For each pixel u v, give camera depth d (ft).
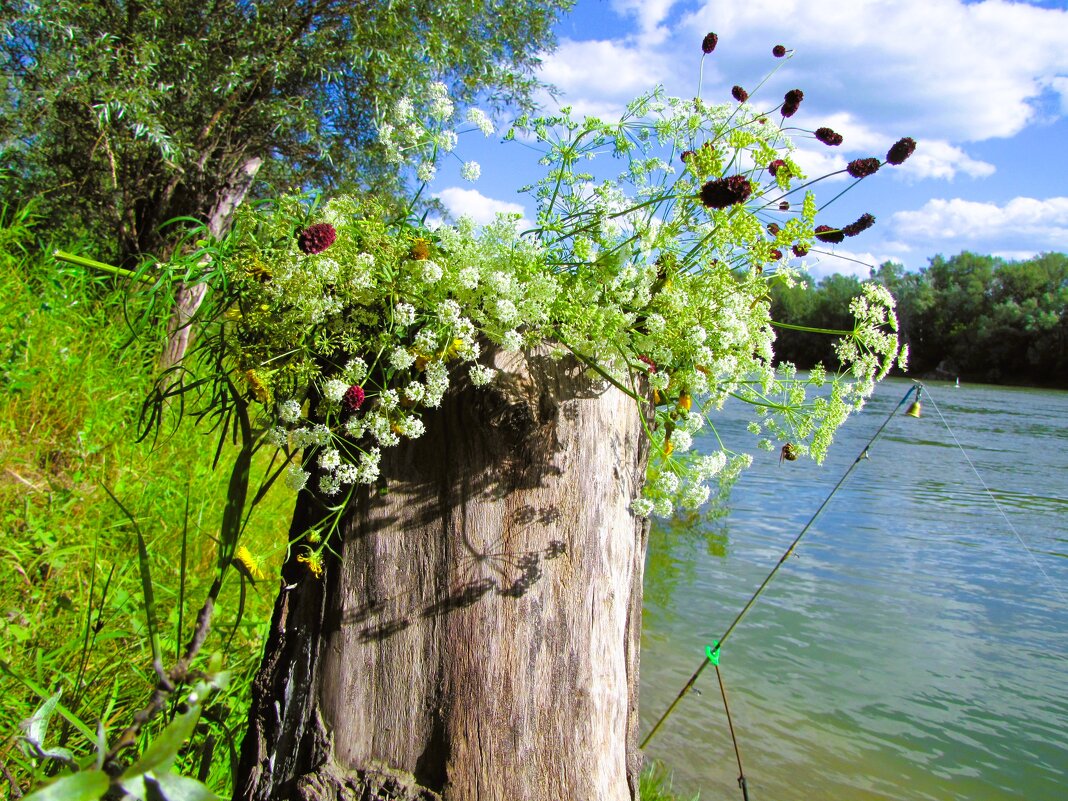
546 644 4.51
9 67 21.44
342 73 25.09
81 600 8.05
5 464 10.09
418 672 4.47
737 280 5.84
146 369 13.52
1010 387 175.63
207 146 23.66
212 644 8.14
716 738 15.24
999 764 15.15
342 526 4.70
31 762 5.20
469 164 5.29
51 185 23.75
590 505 4.71
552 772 4.41
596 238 5.20
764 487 40.98
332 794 4.31
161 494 10.78
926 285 206.49
